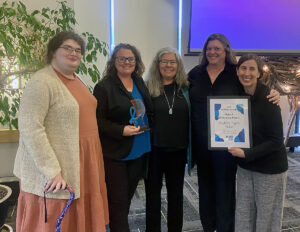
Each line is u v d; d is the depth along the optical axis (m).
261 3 3.15
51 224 1.29
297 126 3.99
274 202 1.56
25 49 1.76
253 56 1.52
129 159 1.65
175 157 1.78
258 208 1.59
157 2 3.16
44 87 1.21
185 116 1.75
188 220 2.22
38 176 1.26
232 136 1.56
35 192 1.26
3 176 2.88
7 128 2.76
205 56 1.79
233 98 1.56
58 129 1.26
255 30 3.22
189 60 3.37
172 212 1.86
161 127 1.71
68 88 1.33
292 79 3.30
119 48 1.65
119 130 1.57
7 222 2.12
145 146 1.71
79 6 2.88
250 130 1.53
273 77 3.00
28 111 1.18
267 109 1.47
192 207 2.43
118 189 1.65
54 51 1.29
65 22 1.99
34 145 1.17
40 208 1.29
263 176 1.53
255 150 1.48
